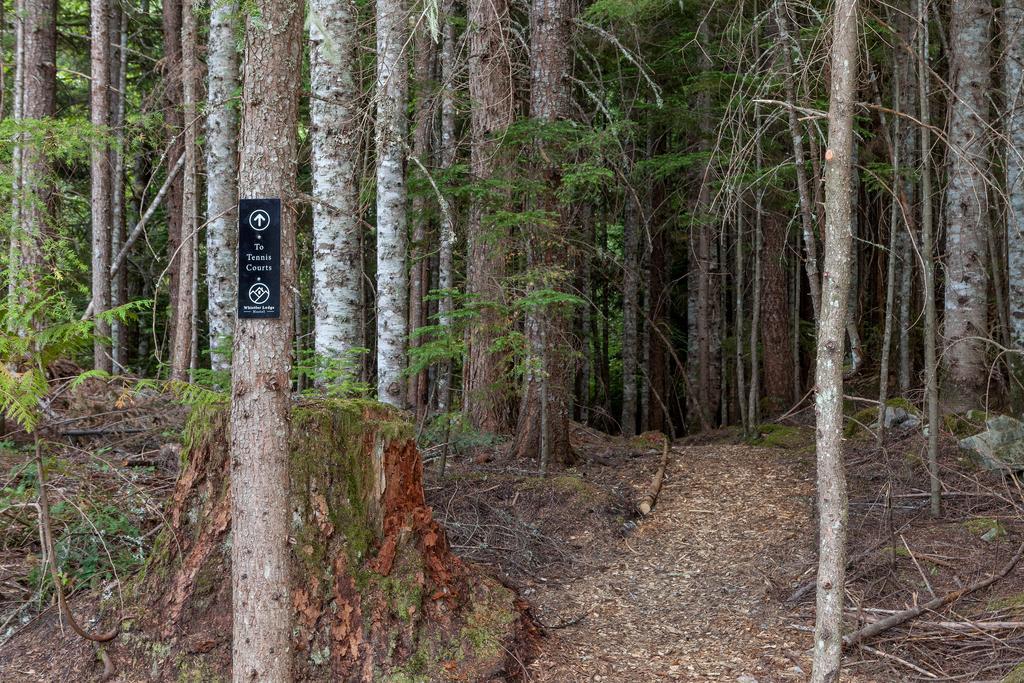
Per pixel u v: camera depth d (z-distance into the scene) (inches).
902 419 408.5
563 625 246.5
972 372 361.1
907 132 458.3
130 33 712.4
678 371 864.3
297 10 149.3
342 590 192.4
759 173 390.6
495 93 406.3
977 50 342.3
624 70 579.8
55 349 191.0
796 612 251.8
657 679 211.5
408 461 210.8
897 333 528.7
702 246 621.0
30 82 414.6
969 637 217.0
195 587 191.2
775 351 609.0
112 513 239.9
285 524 151.0
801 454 415.8
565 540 308.3
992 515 281.6
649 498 345.4
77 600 208.7
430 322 570.9
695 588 275.1
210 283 420.8
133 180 721.6
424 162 397.7
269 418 148.7
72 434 297.9
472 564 235.0
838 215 175.5
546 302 301.3
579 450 411.2
